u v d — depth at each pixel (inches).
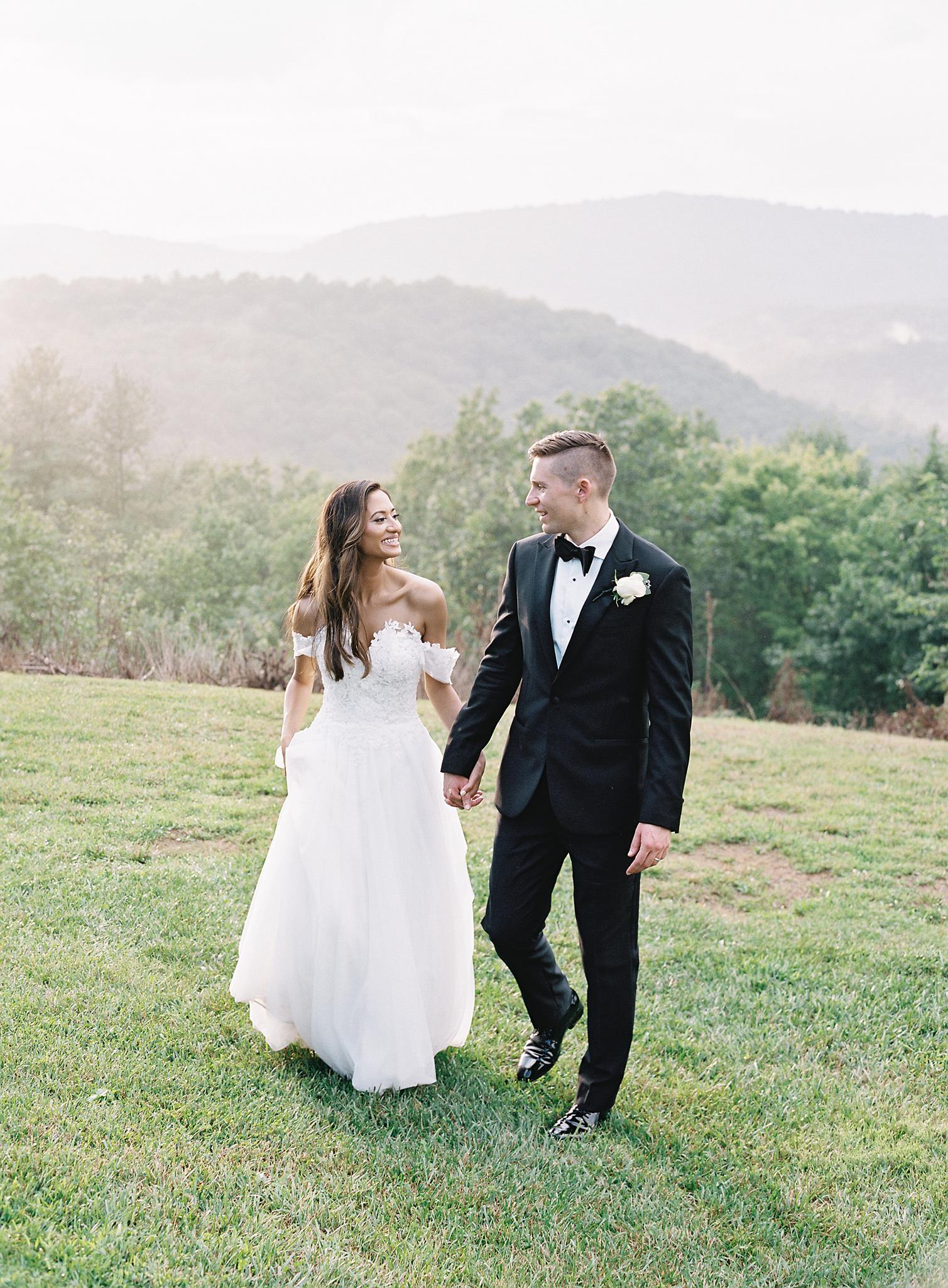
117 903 181.5
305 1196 110.0
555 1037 143.7
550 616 128.4
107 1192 105.5
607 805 126.5
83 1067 127.9
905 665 1109.1
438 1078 139.5
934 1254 112.8
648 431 1462.8
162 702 343.6
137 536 2469.2
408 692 140.8
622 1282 105.0
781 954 191.0
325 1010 132.9
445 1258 103.9
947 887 234.2
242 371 7608.3
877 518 1279.5
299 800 137.6
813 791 304.5
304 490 2967.5
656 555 125.7
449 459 1664.6
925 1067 155.6
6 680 362.9
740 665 1482.5
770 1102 142.3
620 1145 128.0
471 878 217.3
